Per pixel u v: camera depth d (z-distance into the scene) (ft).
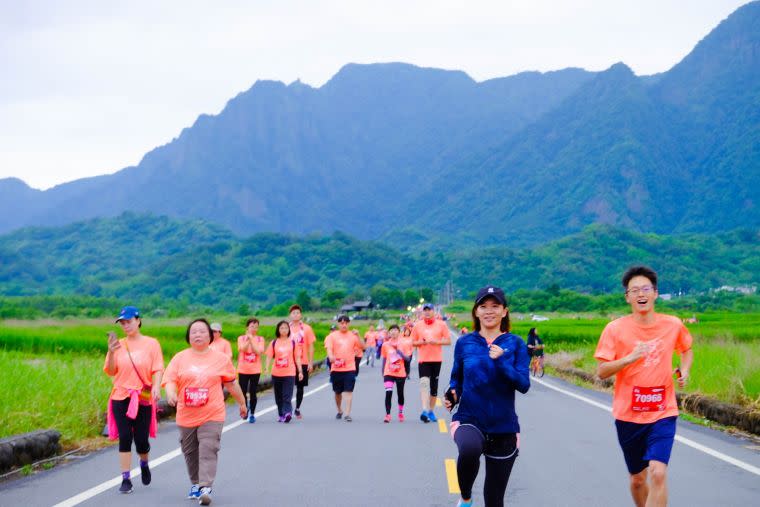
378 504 25.05
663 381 20.66
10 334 136.87
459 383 19.85
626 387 20.93
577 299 535.19
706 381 54.03
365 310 600.80
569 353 116.06
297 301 607.37
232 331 173.58
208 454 25.34
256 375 47.39
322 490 27.20
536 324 245.65
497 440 19.21
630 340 21.02
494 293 19.80
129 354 27.58
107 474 30.37
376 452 35.27
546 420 47.85
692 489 27.27
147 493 26.76
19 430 36.88
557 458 33.91
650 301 20.97
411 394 67.46
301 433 41.63
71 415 40.57
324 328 231.50
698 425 44.32
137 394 27.35
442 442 38.32
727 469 30.96
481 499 25.63
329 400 61.41
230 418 48.85
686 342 21.24
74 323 242.78
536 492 26.96
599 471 30.86
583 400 60.95
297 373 48.57
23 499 25.80
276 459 33.47
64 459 34.32
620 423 21.06
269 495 26.43
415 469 31.09
